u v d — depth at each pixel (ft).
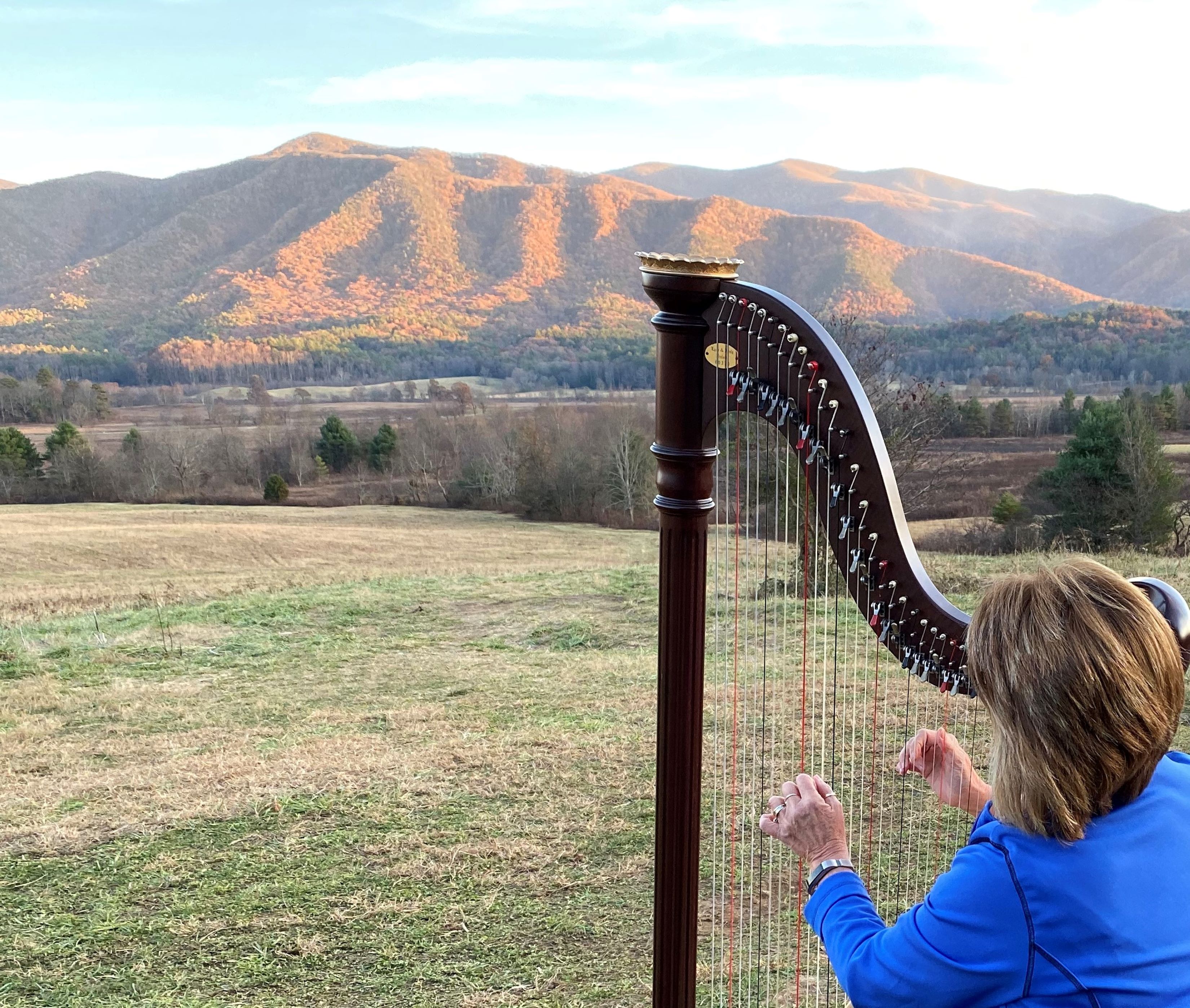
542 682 28.94
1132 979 3.25
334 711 26.73
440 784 20.48
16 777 21.85
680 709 6.66
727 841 15.19
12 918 15.23
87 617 43.45
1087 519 59.72
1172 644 3.43
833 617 22.04
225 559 94.38
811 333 5.55
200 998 12.99
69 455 172.35
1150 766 3.43
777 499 8.36
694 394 6.32
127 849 17.70
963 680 5.38
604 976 13.30
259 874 16.58
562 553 94.53
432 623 38.37
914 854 13.75
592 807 19.01
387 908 15.29
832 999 11.54
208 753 23.32
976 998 3.40
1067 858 3.36
